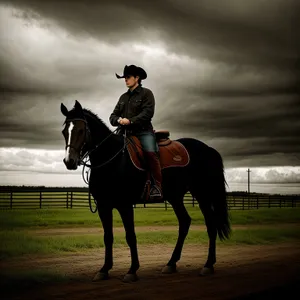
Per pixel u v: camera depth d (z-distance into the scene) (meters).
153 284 5.87
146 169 6.48
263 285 5.79
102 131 6.22
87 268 7.11
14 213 18.27
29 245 9.10
